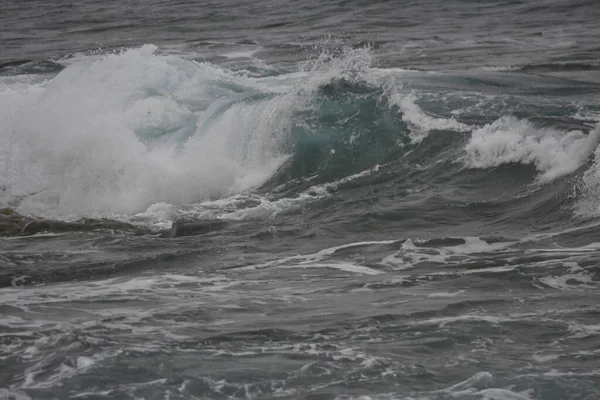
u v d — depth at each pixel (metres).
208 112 58.16
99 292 32.75
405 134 54.91
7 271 35.94
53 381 22.97
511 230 41.47
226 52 104.25
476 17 126.19
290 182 52.66
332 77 59.56
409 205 46.06
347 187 50.44
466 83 72.75
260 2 153.75
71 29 135.38
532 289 32.06
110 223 45.50
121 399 22.12
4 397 22.05
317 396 22.55
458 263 36.12
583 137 48.34
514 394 22.72
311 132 55.59
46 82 73.81
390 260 37.22
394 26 121.50
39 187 54.22
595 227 40.44
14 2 176.38
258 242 40.97
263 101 58.09
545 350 25.64
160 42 116.69
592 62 86.81
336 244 40.44
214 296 32.03
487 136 51.47
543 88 70.56
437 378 23.67
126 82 61.91
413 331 27.27
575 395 22.66
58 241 41.75
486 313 29.11
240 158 55.03
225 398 22.42
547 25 117.12
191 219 44.78
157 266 37.12
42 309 30.12
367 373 23.92
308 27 124.31
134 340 26.17
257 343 26.17
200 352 25.27
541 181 47.25
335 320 28.42
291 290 32.84
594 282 32.75
